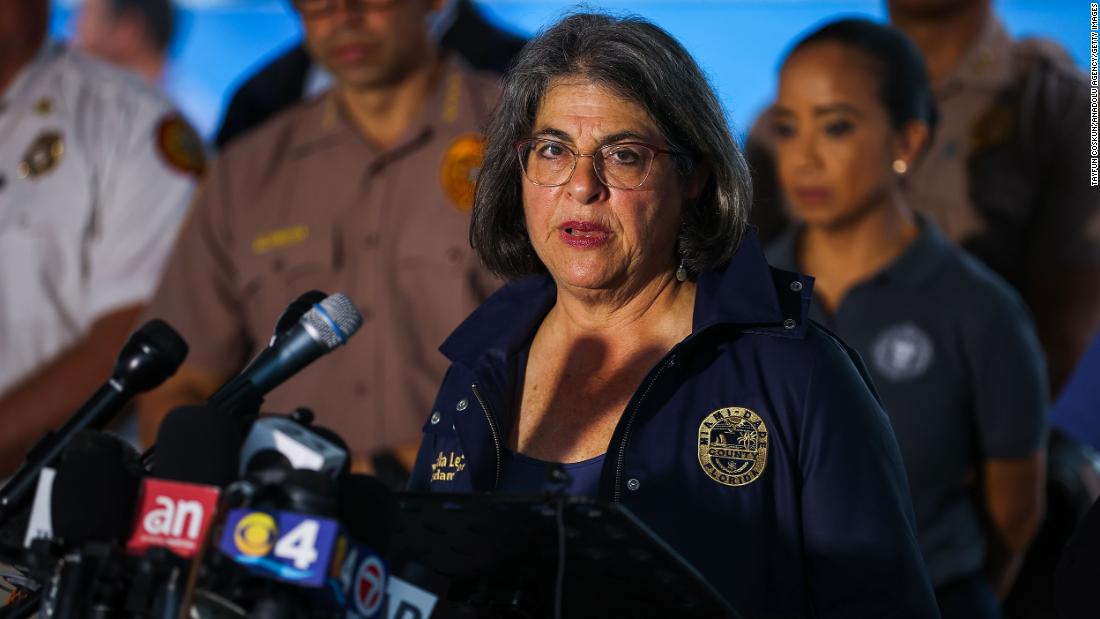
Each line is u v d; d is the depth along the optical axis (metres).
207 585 4.12
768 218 11.60
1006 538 10.27
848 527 5.89
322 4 11.20
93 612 4.22
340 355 10.93
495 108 6.75
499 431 6.50
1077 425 11.26
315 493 4.09
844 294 10.43
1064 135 11.41
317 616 4.15
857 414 6.10
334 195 11.37
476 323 6.91
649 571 4.73
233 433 4.25
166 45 12.74
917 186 11.52
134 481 4.22
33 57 12.70
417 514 4.76
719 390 6.20
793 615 5.93
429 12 11.53
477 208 6.88
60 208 12.42
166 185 12.54
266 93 12.52
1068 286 11.30
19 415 12.12
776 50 11.91
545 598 5.20
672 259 6.58
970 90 11.52
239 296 11.62
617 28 6.38
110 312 12.29
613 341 6.58
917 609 5.81
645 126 6.27
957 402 10.09
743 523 5.97
